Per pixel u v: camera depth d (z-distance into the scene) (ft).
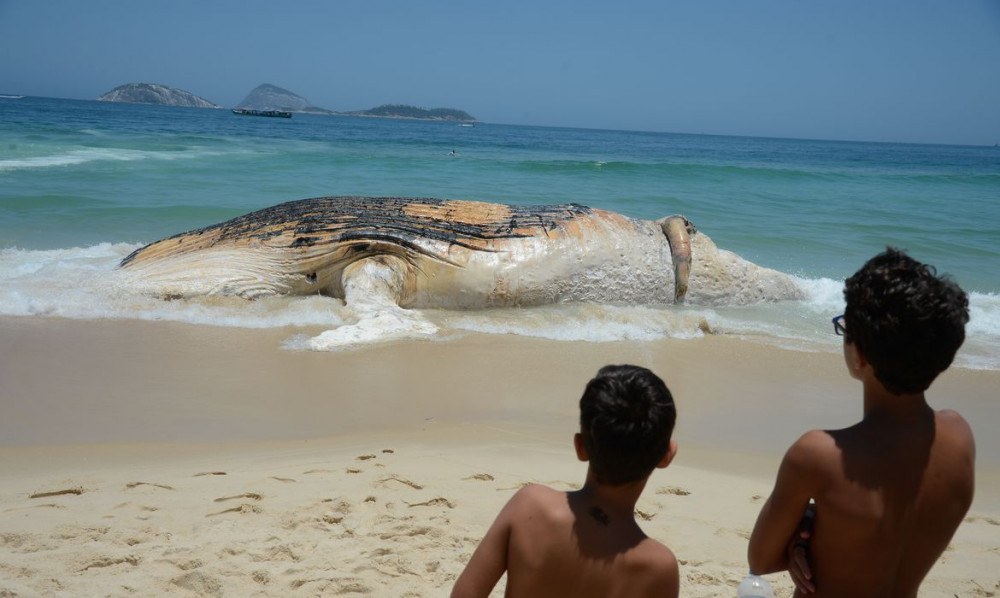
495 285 32.24
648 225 35.60
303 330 28.43
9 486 15.70
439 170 98.27
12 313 28.66
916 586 7.87
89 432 18.94
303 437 19.06
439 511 14.90
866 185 110.63
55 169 72.38
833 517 7.69
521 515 7.75
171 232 48.21
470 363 25.44
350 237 32.17
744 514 15.67
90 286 31.50
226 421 19.97
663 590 7.52
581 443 7.72
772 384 25.26
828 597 7.91
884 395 7.73
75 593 11.79
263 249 33.04
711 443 20.10
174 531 13.82
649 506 15.80
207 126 225.97
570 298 33.40
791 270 46.16
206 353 25.36
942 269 47.85
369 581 12.39
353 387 22.84
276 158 100.89
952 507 7.64
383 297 31.04
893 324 7.29
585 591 7.48
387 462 17.35
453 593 7.88
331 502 15.06
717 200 77.15
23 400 20.83
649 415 7.37
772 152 311.27
